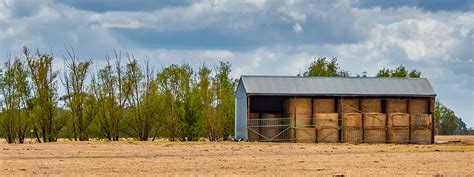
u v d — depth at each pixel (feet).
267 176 119.75
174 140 290.35
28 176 116.67
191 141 268.82
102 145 214.48
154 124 292.81
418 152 190.90
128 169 130.52
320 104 263.49
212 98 296.71
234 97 304.09
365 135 261.85
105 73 288.51
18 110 275.59
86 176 117.19
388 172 129.80
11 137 275.18
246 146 215.31
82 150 185.47
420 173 128.67
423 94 268.82
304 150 196.13
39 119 275.39
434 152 191.52
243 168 135.03
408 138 264.11
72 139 288.30
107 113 286.05
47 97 278.67
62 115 283.38
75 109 283.79
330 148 208.54
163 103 294.66
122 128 294.05
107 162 144.97
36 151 179.32
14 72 278.26
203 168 134.00
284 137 263.08
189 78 298.76
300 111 261.03
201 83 297.53
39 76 279.28
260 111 272.31
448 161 157.38
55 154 169.17
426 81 275.80
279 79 268.00
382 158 164.66
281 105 273.13
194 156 166.30
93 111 287.28
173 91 296.30
